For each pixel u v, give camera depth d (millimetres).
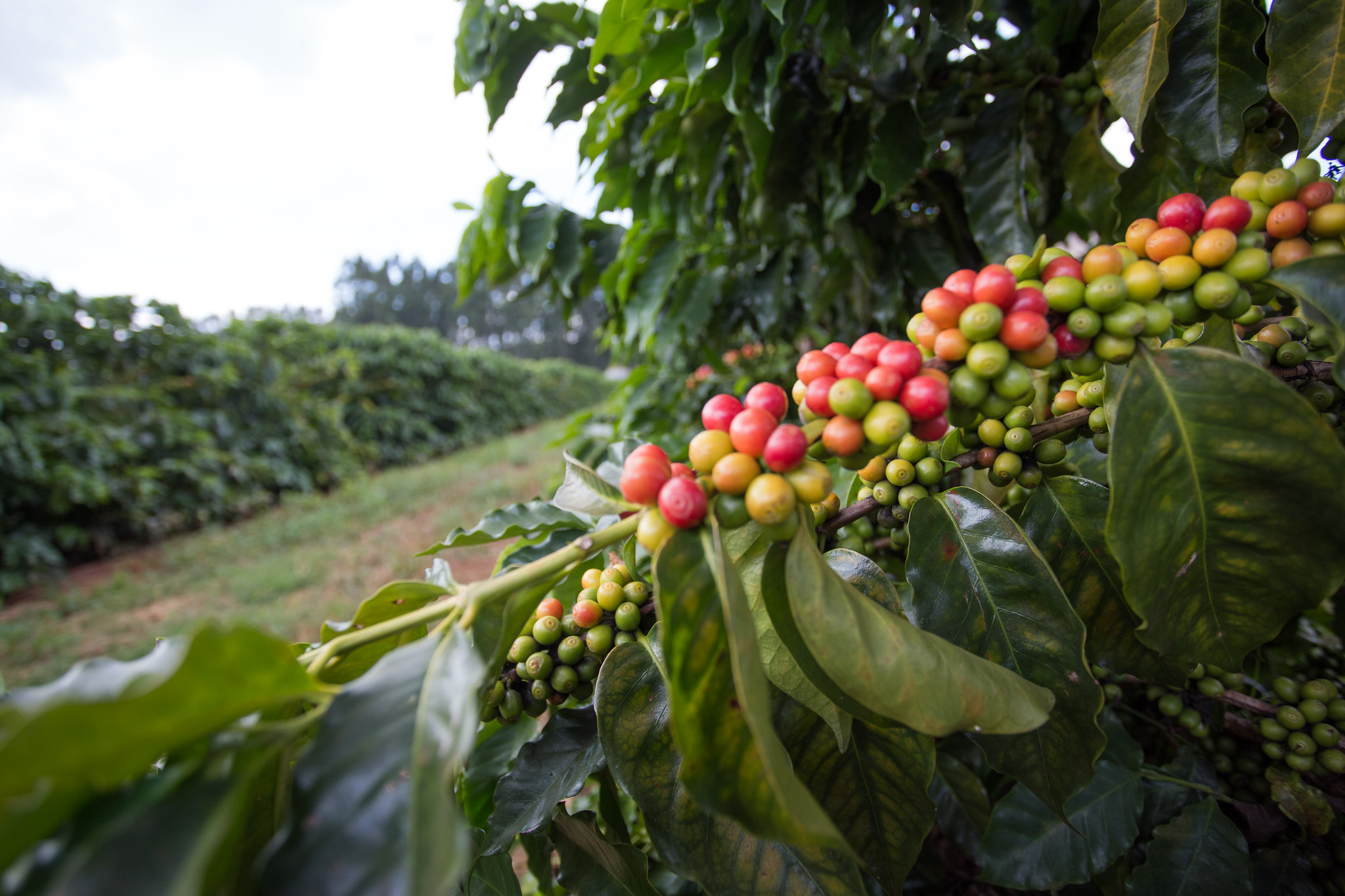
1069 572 907
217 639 469
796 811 479
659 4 1502
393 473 11055
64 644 4738
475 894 948
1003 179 1584
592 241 2631
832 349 747
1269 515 670
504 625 700
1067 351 674
